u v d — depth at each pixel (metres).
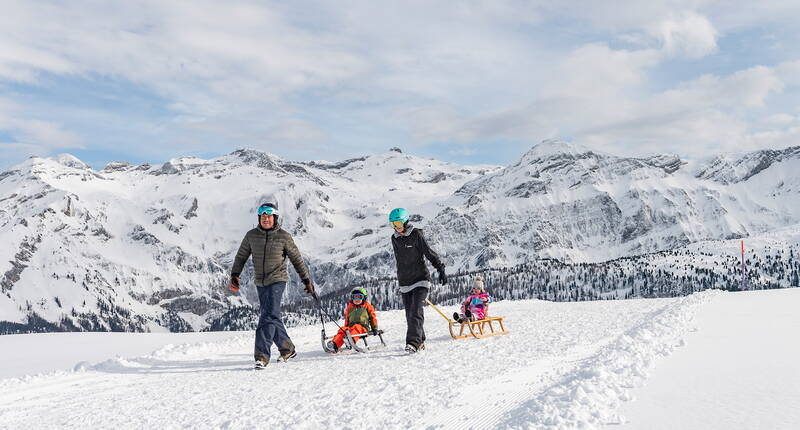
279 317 9.37
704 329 9.16
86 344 19.61
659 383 5.06
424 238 9.71
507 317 15.27
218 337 17.95
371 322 10.62
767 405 4.04
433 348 9.90
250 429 5.02
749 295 17.97
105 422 5.69
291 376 7.81
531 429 3.87
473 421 4.64
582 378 5.65
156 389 7.46
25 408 6.68
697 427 3.61
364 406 5.53
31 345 19.97
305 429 4.87
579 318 13.91
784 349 6.72
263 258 9.29
